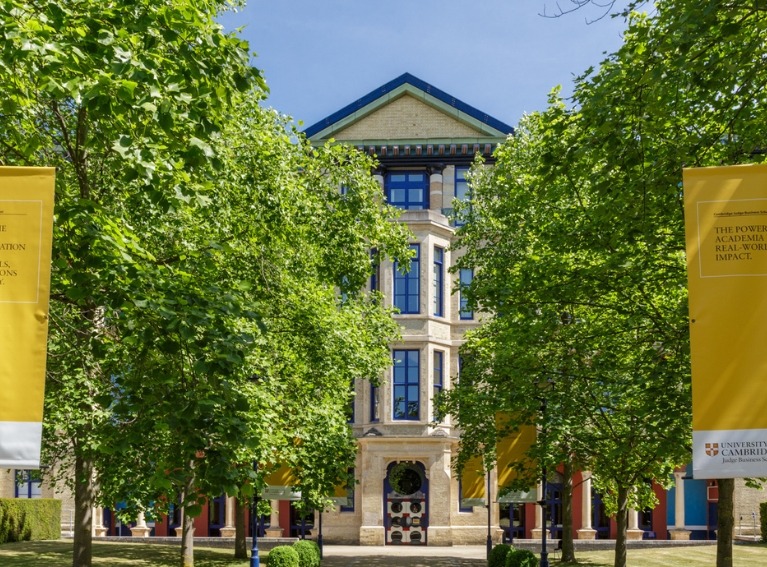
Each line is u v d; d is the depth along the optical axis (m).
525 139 30.75
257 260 22.39
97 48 12.45
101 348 14.34
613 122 14.56
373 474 46.00
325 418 25.78
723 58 13.83
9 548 35.97
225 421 12.22
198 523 49.28
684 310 17.09
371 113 49.56
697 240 10.77
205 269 15.42
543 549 26.52
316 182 25.58
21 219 10.72
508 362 24.86
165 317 12.18
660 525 47.88
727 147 16.36
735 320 10.62
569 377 22.78
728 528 17.33
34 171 10.79
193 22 13.23
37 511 42.44
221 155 18.12
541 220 22.56
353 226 25.34
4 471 48.31
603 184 15.34
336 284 26.55
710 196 10.80
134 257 15.17
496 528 46.50
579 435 23.55
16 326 10.59
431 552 41.91
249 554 36.06
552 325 21.77
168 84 12.55
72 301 15.62
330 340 24.98
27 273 10.66
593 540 46.31
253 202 20.91
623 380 21.58
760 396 10.51
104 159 16.52
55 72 13.54
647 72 13.89
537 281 20.69
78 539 20.67
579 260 21.03
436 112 49.25
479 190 32.47
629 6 15.19
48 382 18.97
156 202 13.13
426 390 46.09
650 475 24.25
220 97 13.52
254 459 21.31
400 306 46.91
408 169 49.66
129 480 20.81
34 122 16.88
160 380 12.69
